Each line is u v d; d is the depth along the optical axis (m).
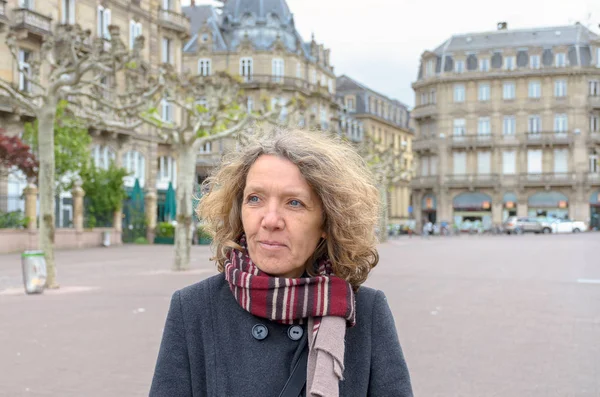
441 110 74.50
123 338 8.59
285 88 62.56
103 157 41.62
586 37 72.44
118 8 41.84
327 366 1.74
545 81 71.44
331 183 1.86
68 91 15.65
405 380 1.88
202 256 28.80
